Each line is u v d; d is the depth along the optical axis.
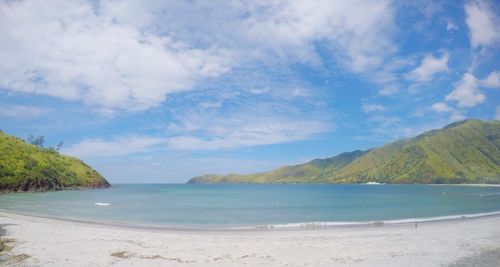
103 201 76.12
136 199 86.00
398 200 87.12
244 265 19.91
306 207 63.75
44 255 21.45
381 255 22.11
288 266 19.75
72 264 19.61
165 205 66.31
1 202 68.94
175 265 19.78
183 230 33.62
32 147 146.88
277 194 128.38
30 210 52.38
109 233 29.86
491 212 52.41
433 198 95.38
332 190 180.00
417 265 19.78
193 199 90.19
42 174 125.38
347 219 43.59
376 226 36.19
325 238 27.95
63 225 34.44
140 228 34.88
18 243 24.78
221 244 25.47
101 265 19.55
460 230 32.03
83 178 158.25
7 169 112.81
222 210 56.75
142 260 20.77
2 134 139.12
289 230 33.41
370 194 125.56
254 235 29.95
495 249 23.70
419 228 33.84
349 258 21.39
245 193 138.75
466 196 107.69
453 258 21.27
